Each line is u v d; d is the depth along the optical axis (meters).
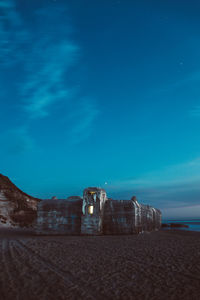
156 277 7.66
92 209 23.55
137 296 6.08
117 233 23.67
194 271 8.29
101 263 9.73
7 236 23.00
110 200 25.03
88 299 5.90
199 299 5.81
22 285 6.95
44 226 24.73
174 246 14.75
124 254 11.84
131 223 23.80
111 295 6.16
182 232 29.98
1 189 45.06
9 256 11.27
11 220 41.59
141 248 13.87
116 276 7.82
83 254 11.85
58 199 25.92
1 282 7.22
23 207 45.94
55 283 7.12
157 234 25.12
